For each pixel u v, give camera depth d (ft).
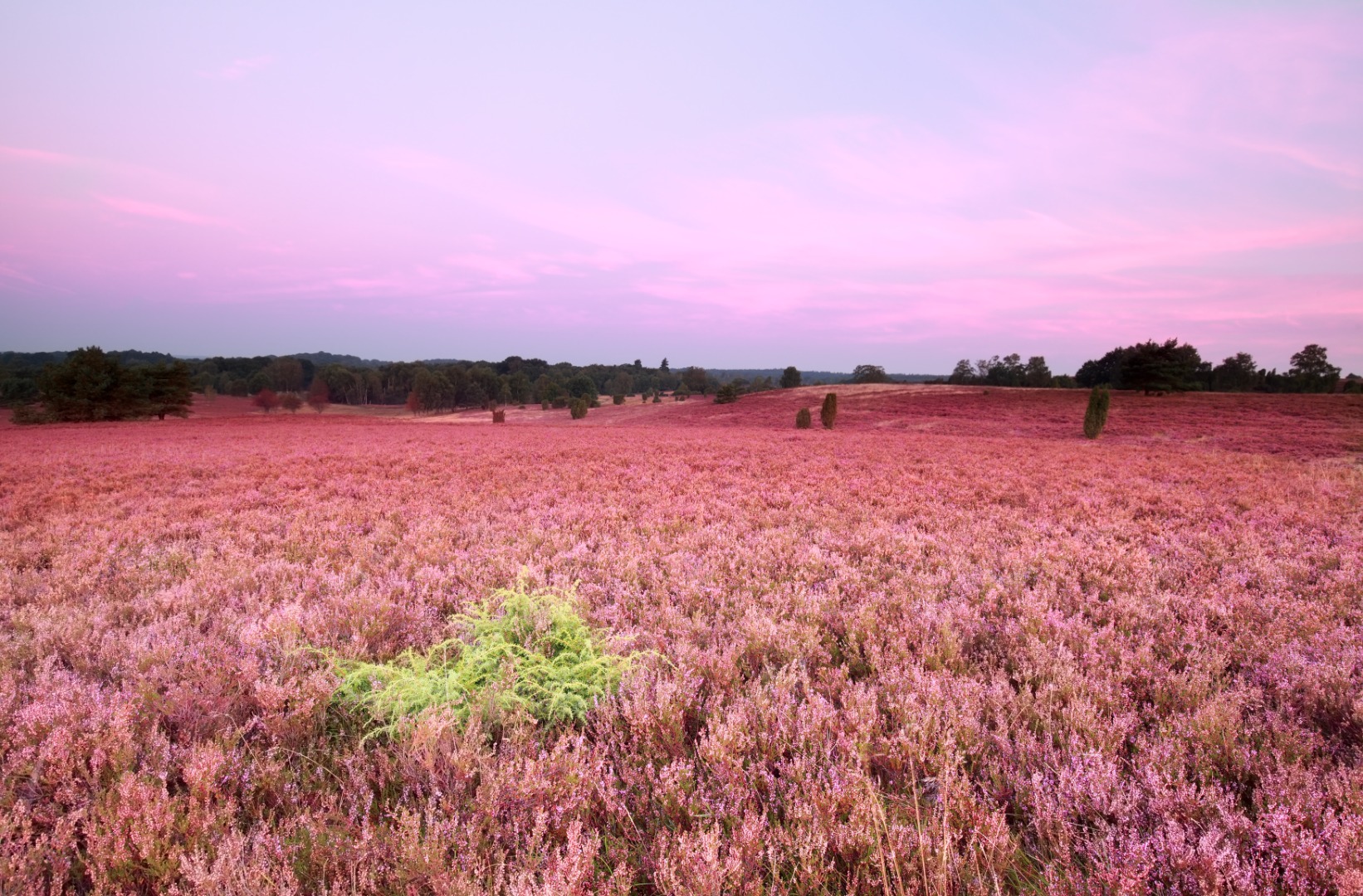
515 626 14.19
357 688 11.89
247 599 17.28
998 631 15.66
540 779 8.41
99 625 15.17
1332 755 10.20
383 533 26.89
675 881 6.83
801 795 8.77
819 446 81.15
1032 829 8.48
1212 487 44.70
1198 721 10.48
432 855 7.05
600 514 32.12
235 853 7.20
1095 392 120.16
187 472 51.19
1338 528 29.12
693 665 12.99
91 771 9.10
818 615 16.39
